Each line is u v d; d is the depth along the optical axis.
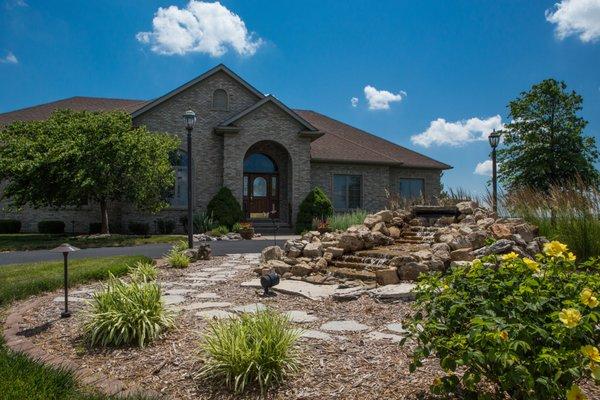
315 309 6.31
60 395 3.40
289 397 3.52
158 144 19.48
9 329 5.57
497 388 3.07
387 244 10.16
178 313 5.93
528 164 31.48
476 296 3.04
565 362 2.56
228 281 8.76
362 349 4.46
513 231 8.58
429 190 27.83
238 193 22.59
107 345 4.83
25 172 17.70
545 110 31.70
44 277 8.31
